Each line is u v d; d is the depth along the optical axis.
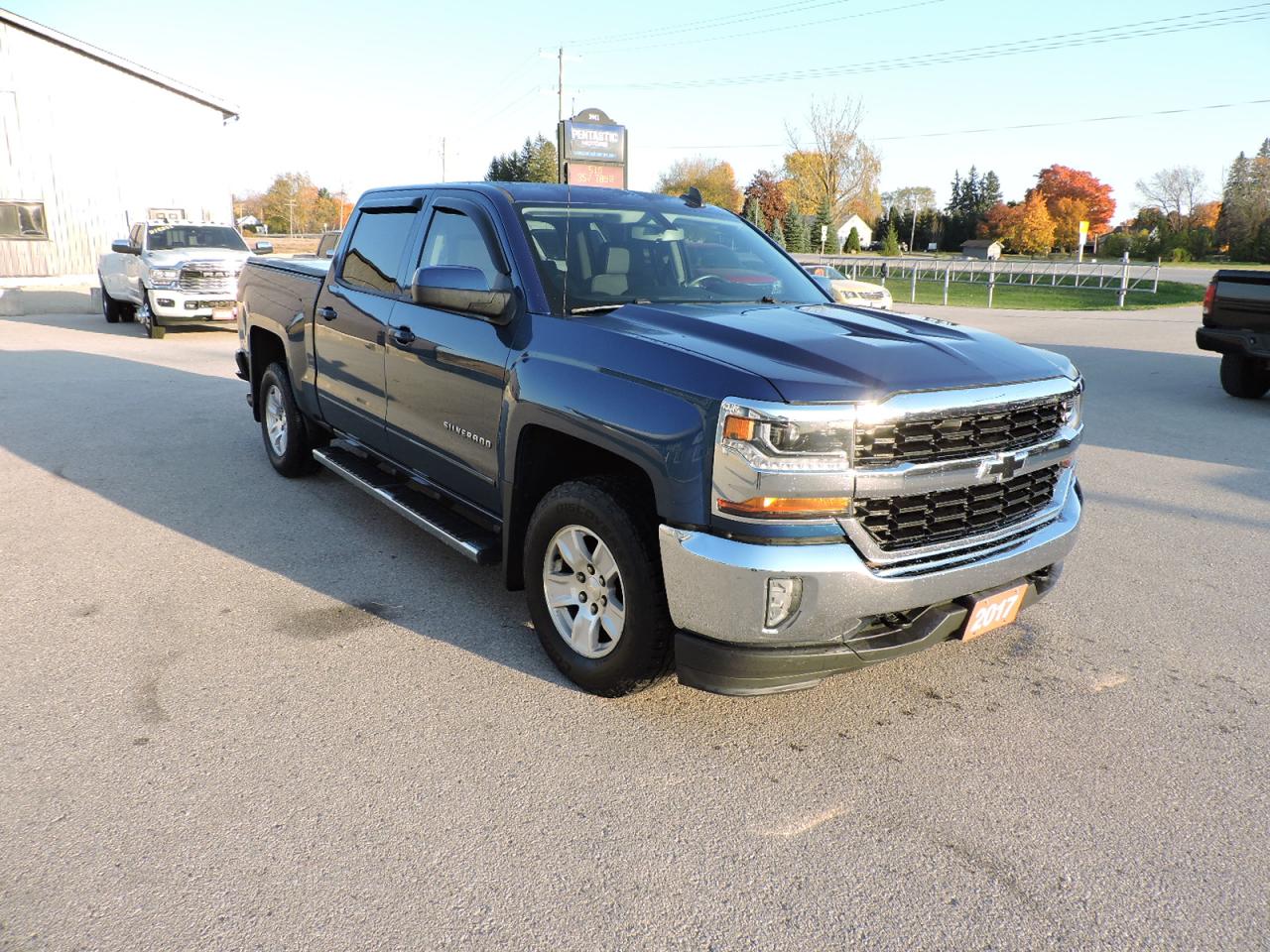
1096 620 4.30
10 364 11.84
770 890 2.46
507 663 3.72
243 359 6.95
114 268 16.97
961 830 2.73
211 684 3.50
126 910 2.31
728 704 3.45
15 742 3.07
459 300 3.54
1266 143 74.69
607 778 2.95
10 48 21.91
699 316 3.42
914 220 119.00
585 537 3.37
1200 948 2.28
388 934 2.26
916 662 3.85
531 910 2.36
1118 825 2.77
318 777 2.91
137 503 5.80
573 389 3.26
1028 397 3.10
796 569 2.75
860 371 2.89
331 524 5.44
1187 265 67.56
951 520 3.03
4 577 4.54
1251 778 3.03
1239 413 9.61
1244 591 4.67
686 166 107.00
